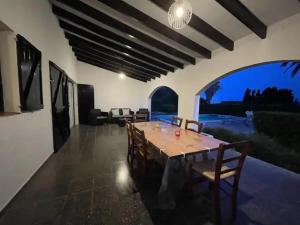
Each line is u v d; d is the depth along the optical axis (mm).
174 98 12656
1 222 1426
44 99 2725
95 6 2820
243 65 2943
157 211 1619
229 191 1970
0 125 1499
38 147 2455
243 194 1921
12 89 1828
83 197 1810
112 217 1518
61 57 4055
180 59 4352
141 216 1543
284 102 5828
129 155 3096
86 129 5750
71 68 5559
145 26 2947
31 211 1566
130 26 3246
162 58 4469
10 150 1674
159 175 2354
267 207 1694
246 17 2182
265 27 2488
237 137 3961
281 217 1553
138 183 2139
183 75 4816
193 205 1729
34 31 2309
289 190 2018
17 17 1813
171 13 1713
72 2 2812
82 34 4156
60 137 3627
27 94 2018
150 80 7570
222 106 8672
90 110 6816
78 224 1422
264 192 1969
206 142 1951
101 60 6457
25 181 2025
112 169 2547
